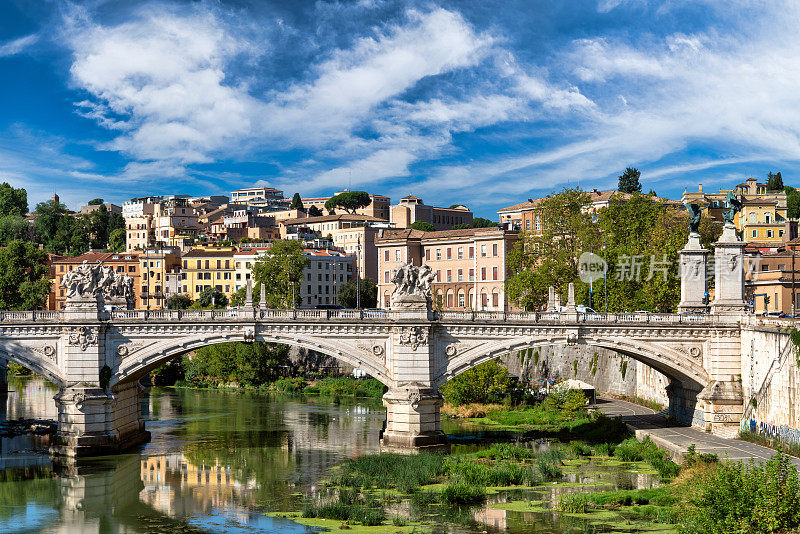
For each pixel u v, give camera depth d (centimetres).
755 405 9412
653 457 8894
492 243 18288
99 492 8212
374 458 8950
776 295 12588
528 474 8319
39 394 14775
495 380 12962
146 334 9550
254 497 7969
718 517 5812
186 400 14425
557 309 10925
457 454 9425
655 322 9919
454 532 6794
